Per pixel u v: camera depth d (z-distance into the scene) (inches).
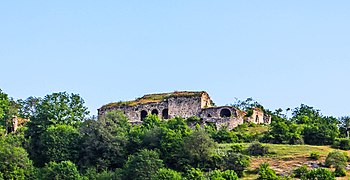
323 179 4379.9
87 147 5137.8
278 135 5812.0
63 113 5969.5
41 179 4559.5
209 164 4891.7
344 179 4687.5
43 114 5816.9
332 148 5654.5
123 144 5231.3
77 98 6156.5
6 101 6530.5
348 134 6510.8
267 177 4579.2
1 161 4596.5
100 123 5354.3
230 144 5615.2
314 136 5866.1
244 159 4936.0
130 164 4626.0
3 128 6190.9
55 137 5255.9
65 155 5137.8
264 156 5211.6
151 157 4677.7
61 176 4525.1
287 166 4970.5
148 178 4493.1
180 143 5083.7
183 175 4685.0
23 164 4694.9
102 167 4995.1
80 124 5797.2
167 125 5880.9
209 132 6033.5
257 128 6437.0
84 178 4574.3
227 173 4505.4
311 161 5078.7
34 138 5482.3
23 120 6599.4
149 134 5290.4
